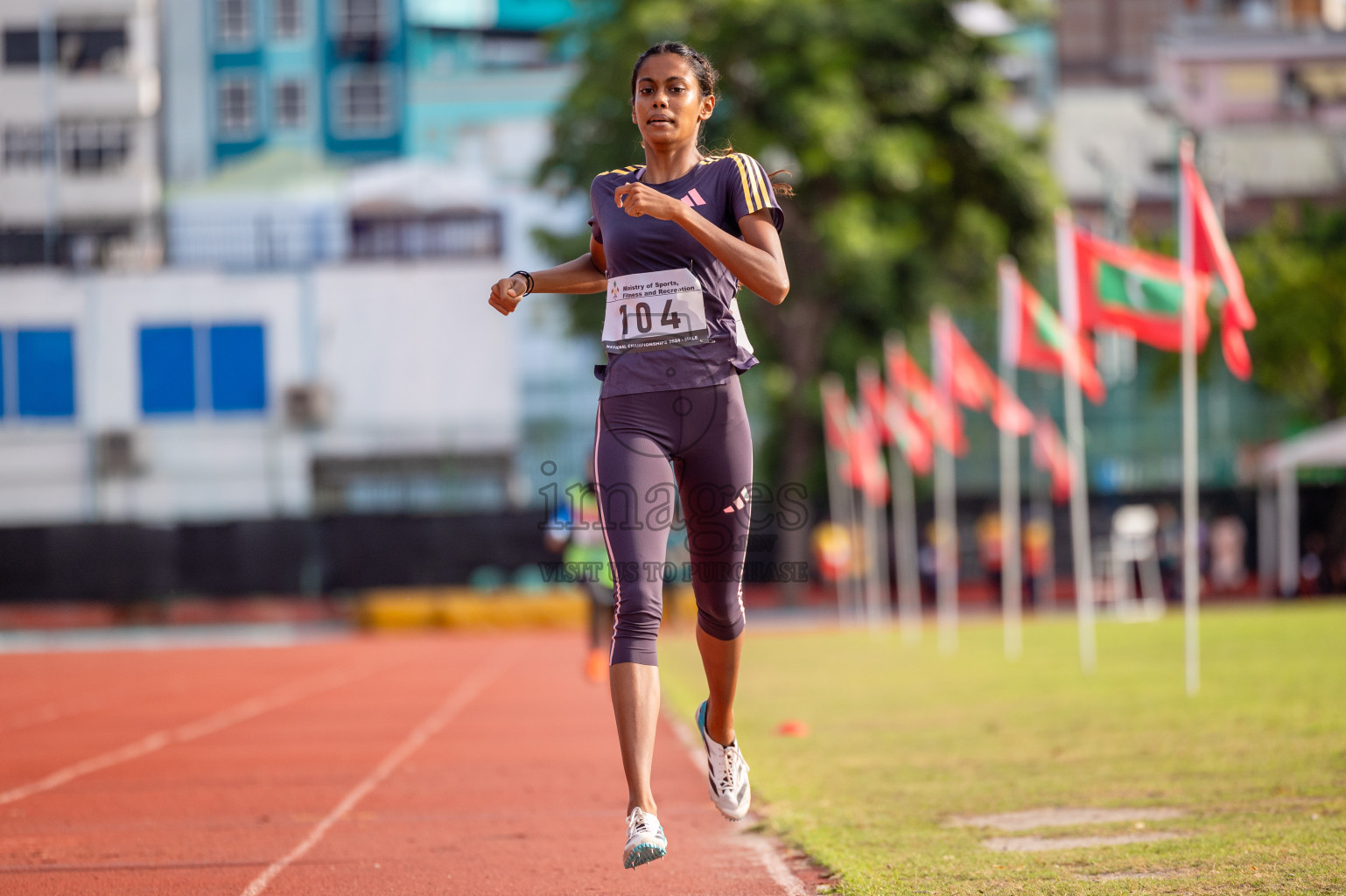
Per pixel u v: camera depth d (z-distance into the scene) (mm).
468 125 75250
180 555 51188
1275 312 53250
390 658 31547
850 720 14656
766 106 47250
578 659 29422
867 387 37094
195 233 65312
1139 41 80750
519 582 51562
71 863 8289
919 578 53344
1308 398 55969
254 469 55812
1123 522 46906
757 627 41594
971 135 49844
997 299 53375
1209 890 6520
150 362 55812
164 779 12148
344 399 56250
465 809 10125
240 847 8758
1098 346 65938
